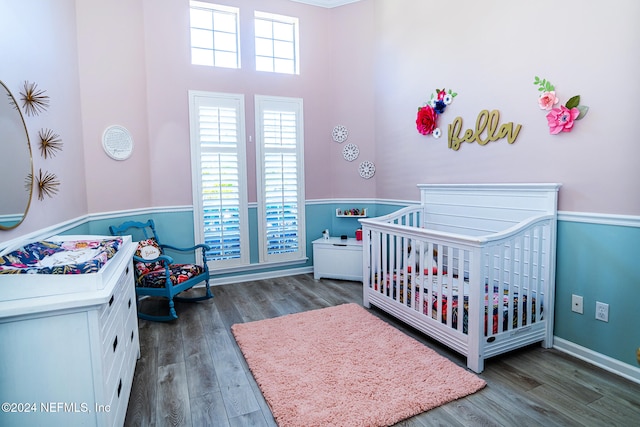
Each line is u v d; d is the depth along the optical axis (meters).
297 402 1.83
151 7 3.50
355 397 1.86
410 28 3.54
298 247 4.33
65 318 1.32
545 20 2.34
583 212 2.20
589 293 2.20
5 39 1.82
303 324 2.82
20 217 1.89
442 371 2.10
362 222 3.17
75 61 2.92
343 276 4.07
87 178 3.10
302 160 4.26
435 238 2.34
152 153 3.59
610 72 2.03
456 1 3.02
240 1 3.86
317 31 4.25
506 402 1.83
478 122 2.86
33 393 1.32
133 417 1.76
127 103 3.37
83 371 1.36
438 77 3.24
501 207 2.67
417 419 1.72
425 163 3.47
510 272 2.20
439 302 2.35
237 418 1.75
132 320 2.16
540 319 2.38
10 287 1.31
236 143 3.90
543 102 2.36
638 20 1.90
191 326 2.86
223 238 3.92
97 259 1.55
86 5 3.06
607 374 2.07
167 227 3.71
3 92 1.76
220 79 3.82
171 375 2.14
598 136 2.10
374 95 4.12
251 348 2.43
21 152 1.93
